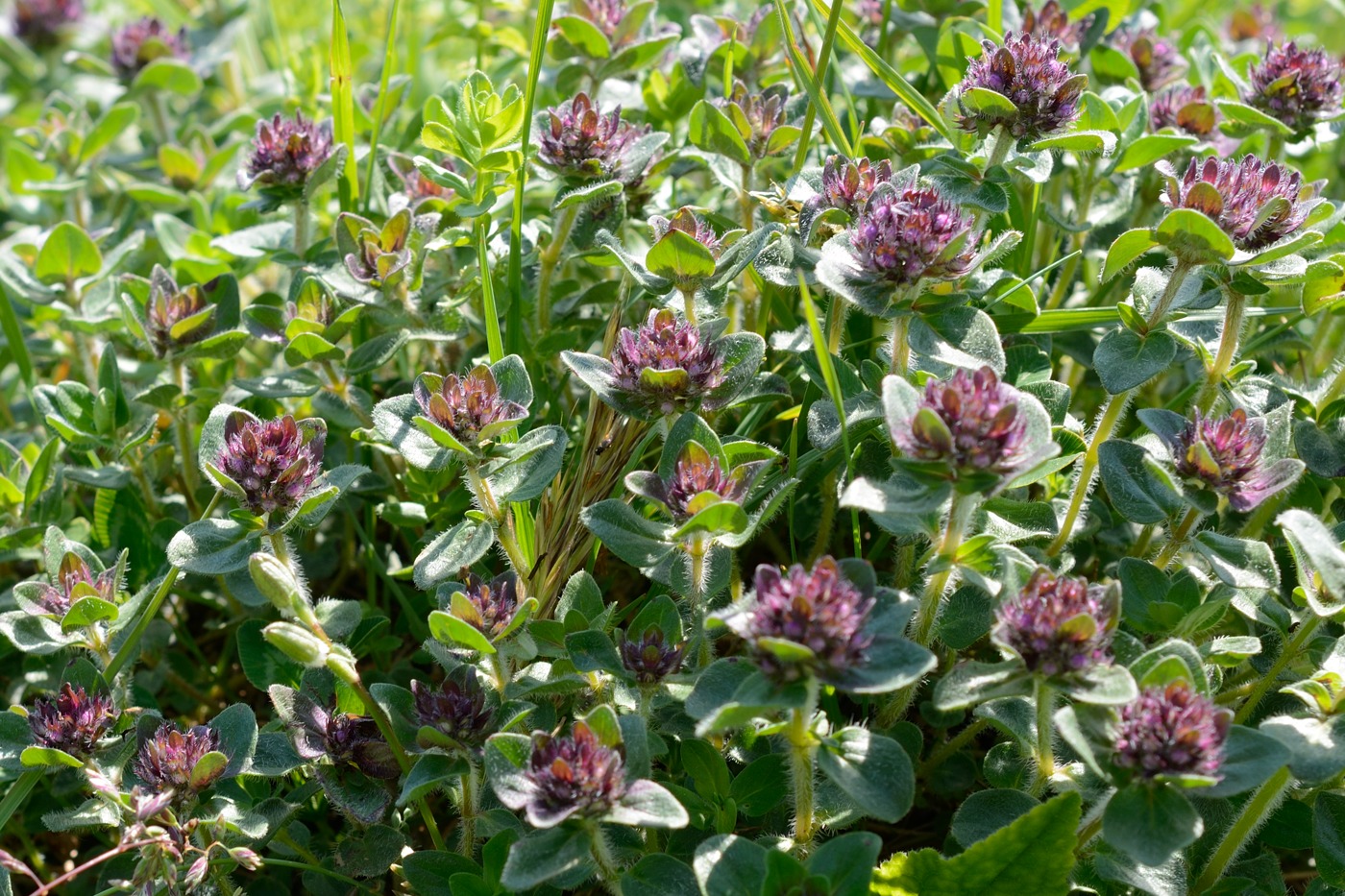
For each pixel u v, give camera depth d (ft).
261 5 2.21
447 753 1.32
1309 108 1.50
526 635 1.34
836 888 1.27
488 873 1.32
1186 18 1.98
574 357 1.36
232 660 1.49
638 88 1.61
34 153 1.82
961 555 1.31
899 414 1.28
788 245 1.39
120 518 1.47
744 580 1.47
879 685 1.26
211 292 1.49
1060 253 1.56
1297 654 1.35
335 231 1.45
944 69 1.56
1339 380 1.41
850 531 1.46
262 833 1.33
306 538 1.51
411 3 1.99
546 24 1.40
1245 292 1.36
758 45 1.57
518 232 1.42
